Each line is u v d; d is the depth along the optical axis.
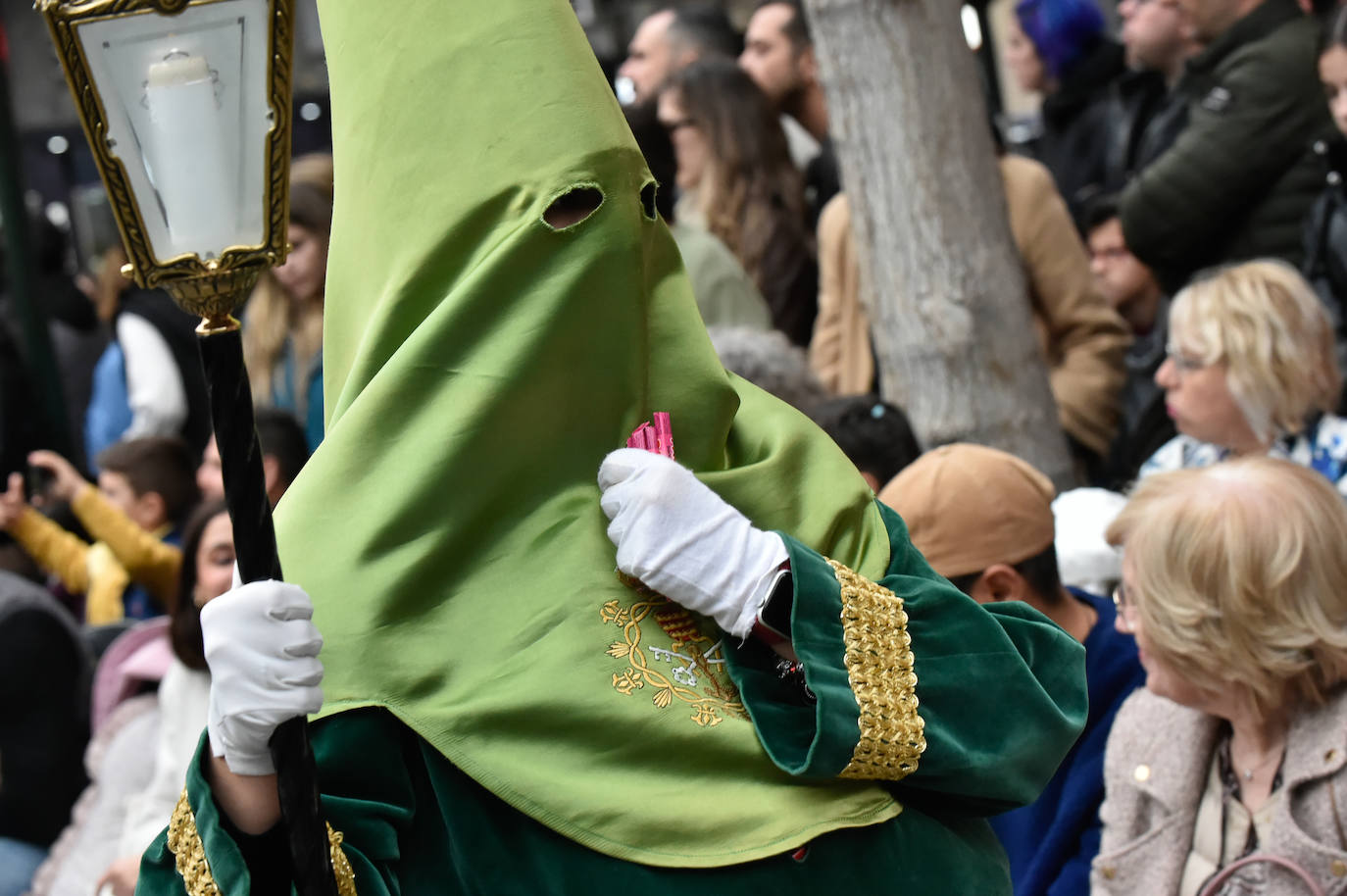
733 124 5.20
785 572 1.91
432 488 1.84
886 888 1.89
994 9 8.53
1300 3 4.58
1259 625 2.62
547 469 1.92
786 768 1.84
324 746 1.77
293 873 1.70
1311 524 2.63
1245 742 2.78
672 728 1.84
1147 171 4.64
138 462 5.36
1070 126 6.06
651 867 1.79
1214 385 3.60
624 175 1.93
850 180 4.40
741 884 1.80
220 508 3.76
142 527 5.35
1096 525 3.73
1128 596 2.84
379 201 1.98
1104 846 2.92
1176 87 5.18
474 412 1.86
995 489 3.13
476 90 1.93
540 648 1.84
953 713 1.93
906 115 4.28
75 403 7.63
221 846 1.64
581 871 1.79
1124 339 4.84
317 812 1.60
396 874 1.81
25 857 4.38
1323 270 4.01
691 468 2.03
